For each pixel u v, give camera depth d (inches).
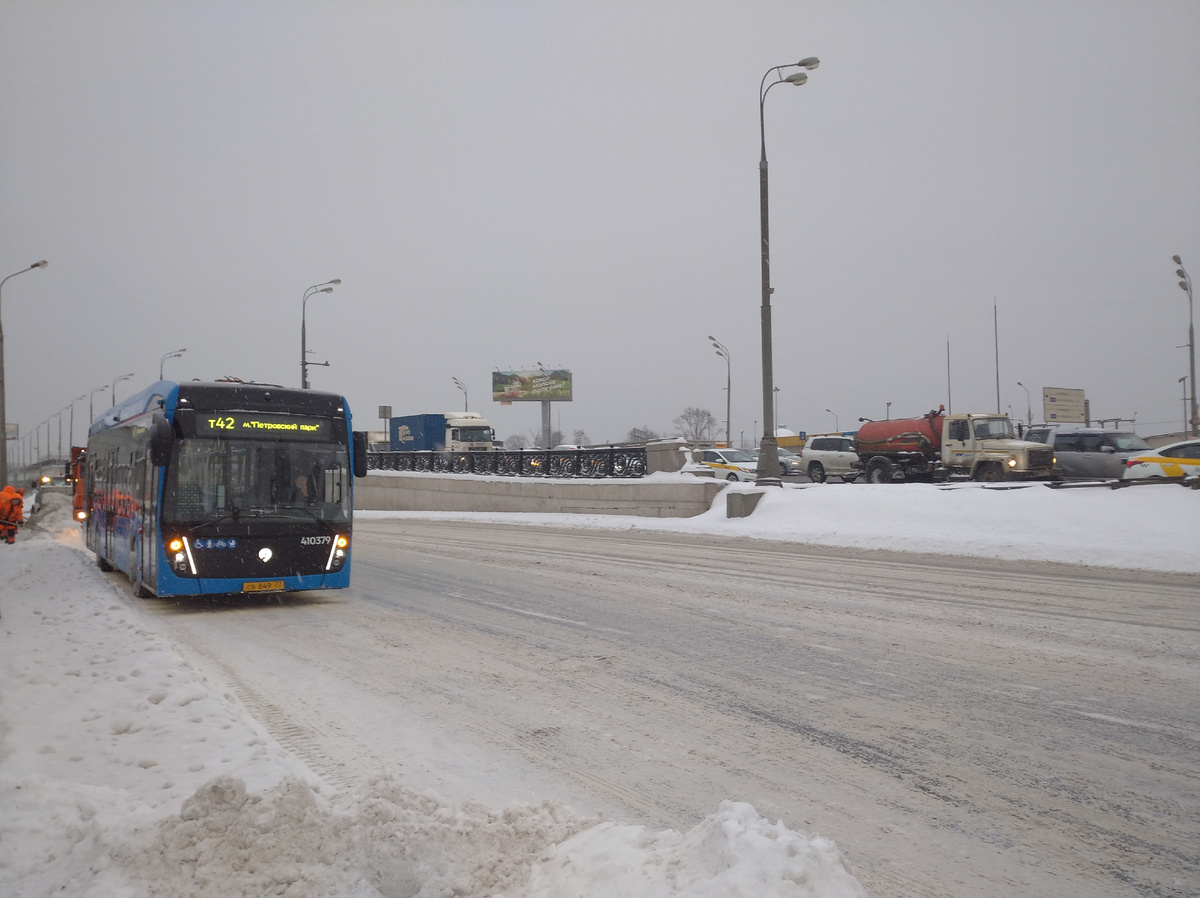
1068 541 655.8
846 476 1374.3
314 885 138.9
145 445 519.5
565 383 3786.9
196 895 136.0
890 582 520.7
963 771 206.5
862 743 228.7
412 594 534.6
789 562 634.8
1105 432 1198.9
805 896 119.5
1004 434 1186.0
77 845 152.6
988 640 351.6
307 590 531.8
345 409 518.6
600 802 190.2
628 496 1135.0
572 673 314.3
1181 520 663.8
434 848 145.1
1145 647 334.3
